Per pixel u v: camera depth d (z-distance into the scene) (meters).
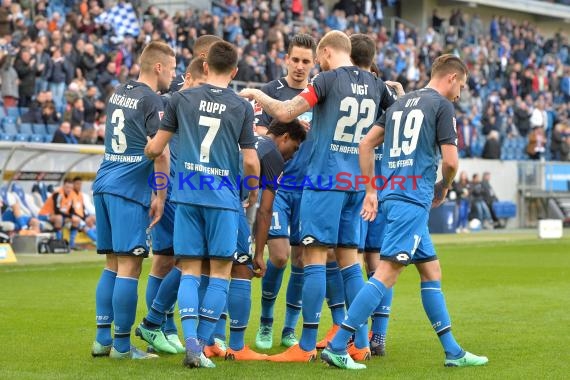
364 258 22.69
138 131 19.75
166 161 19.58
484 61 97.44
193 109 18.89
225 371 18.31
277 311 28.03
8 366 18.75
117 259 20.16
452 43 97.81
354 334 20.61
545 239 66.69
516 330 24.05
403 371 18.58
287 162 22.05
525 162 89.00
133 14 68.69
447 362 19.22
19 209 50.59
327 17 92.19
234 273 20.31
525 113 94.62
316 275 19.81
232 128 18.97
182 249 18.91
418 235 18.72
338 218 19.77
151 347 21.20
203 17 72.88
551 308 28.39
